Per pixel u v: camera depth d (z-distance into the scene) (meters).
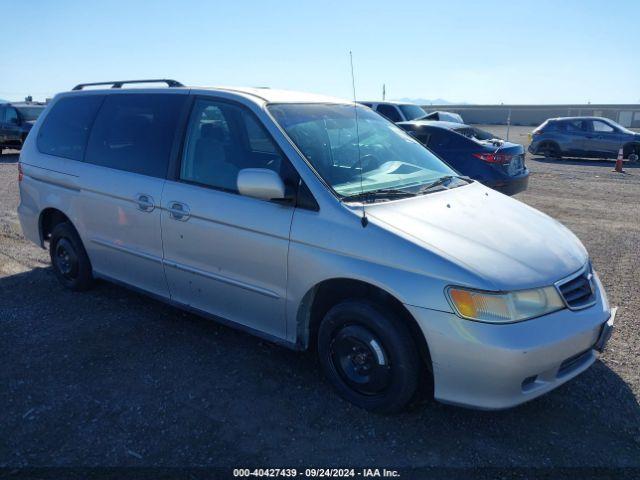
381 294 3.28
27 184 5.44
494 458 2.96
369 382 3.32
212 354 4.09
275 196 3.42
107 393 3.56
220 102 4.05
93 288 5.38
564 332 2.99
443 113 17.19
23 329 4.50
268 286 3.62
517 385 2.91
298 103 4.14
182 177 4.10
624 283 5.69
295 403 3.46
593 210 9.77
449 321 2.93
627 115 46.59
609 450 3.04
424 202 3.60
